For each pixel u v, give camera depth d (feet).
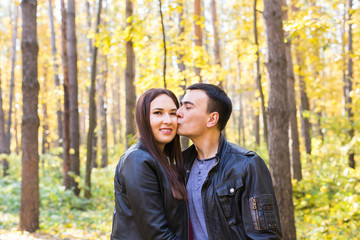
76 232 17.53
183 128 5.80
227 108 5.86
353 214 15.85
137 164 5.09
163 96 5.75
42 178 35.32
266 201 5.03
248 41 21.70
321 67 29.40
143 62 22.04
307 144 34.06
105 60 51.70
